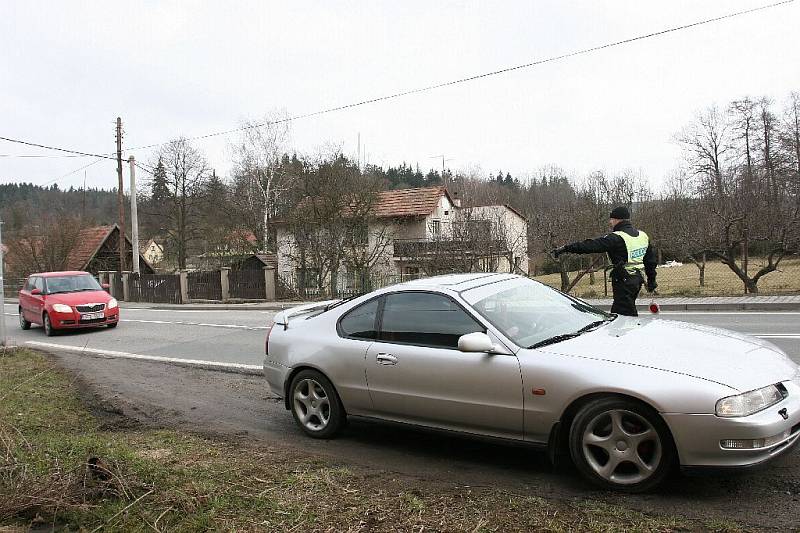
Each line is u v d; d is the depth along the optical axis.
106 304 15.72
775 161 39.47
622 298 6.68
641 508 3.70
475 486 4.20
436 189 37.06
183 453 5.15
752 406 3.69
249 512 3.77
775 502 3.70
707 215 19.17
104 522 3.65
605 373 4.01
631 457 3.91
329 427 5.48
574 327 4.92
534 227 21.50
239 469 4.62
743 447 3.64
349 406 5.34
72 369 9.67
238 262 33.38
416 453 5.04
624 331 4.69
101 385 8.34
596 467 4.03
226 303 26.62
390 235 28.94
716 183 20.94
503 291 5.21
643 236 6.77
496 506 3.76
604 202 25.17
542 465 4.59
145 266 49.44
